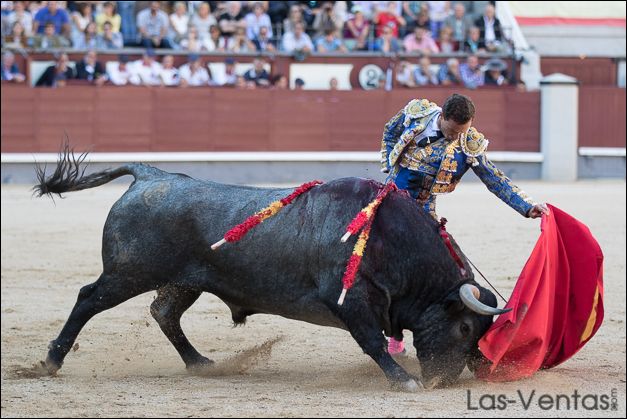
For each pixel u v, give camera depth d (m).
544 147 46.75
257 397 11.92
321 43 45.53
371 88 45.59
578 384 12.52
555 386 12.38
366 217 12.05
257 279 12.73
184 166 44.66
